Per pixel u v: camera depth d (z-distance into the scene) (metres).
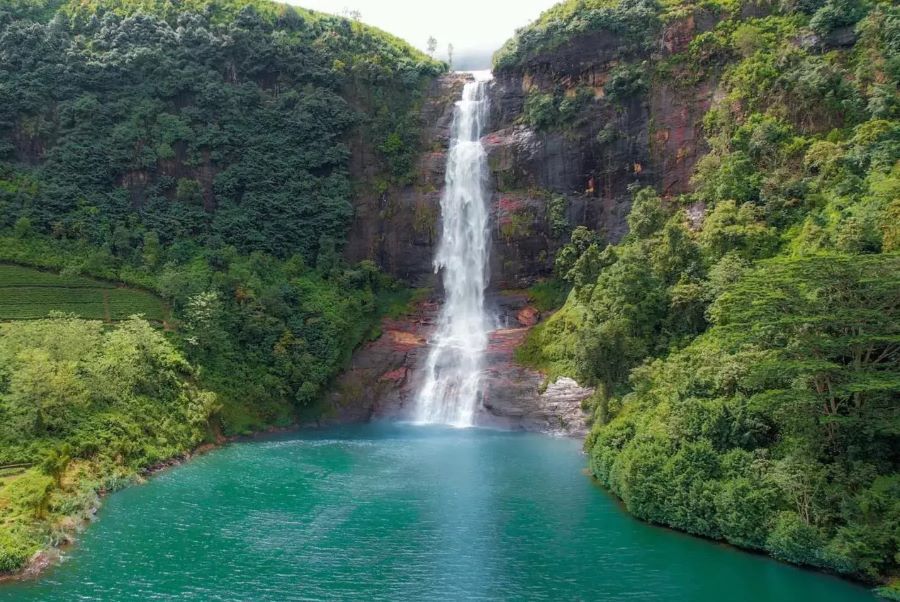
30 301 57.38
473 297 77.38
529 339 66.50
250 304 63.09
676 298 45.97
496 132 82.00
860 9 57.88
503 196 78.62
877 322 28.39
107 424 42.53
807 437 29.72
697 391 35.50
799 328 30.31
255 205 74.19
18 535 28.81
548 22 80.62
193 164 73.62
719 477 31.27
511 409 60.44
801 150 53.53
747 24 64.69
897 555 24.86
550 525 33.56
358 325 70.62
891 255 28.19
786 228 49.12
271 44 80.81
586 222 74.50
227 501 37.66
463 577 27.44
